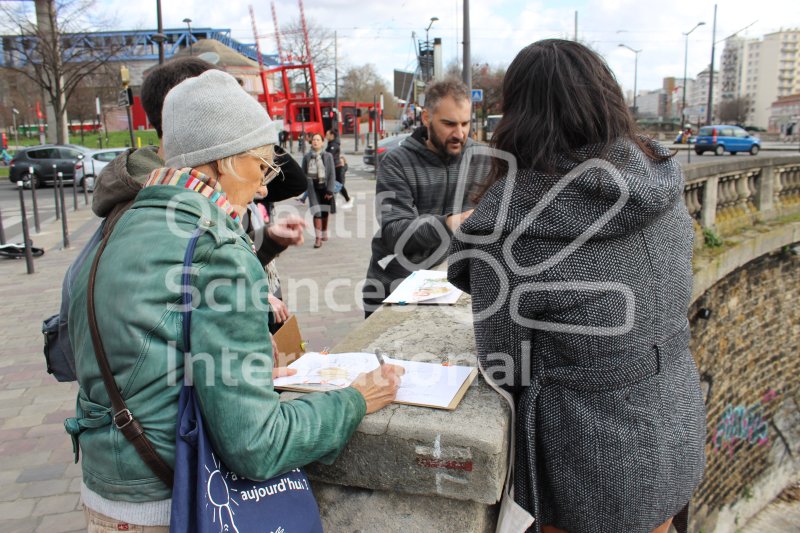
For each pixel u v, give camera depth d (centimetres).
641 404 141
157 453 121
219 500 119
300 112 3158
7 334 580
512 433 155
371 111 3022
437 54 1547
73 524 302
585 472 143
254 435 118
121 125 5109
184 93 138
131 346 120
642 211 131
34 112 4509
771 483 952
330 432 134
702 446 153
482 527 154
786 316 922
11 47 2461
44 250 978
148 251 122
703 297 699
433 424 147
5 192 2005
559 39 144
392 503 155
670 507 147
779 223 839
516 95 144
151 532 124
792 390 977
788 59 11538
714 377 766
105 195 159
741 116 8588
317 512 136
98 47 2531
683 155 3303
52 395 446
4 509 314
